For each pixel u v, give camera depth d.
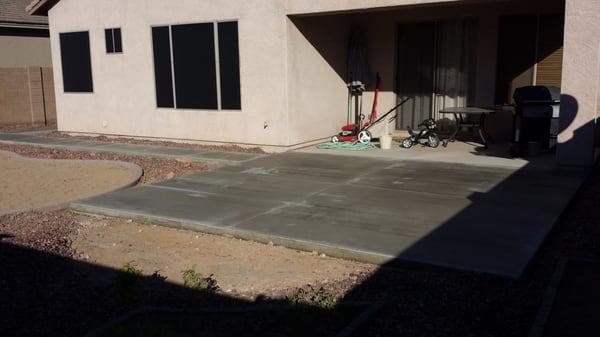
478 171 8.91
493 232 5.84
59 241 6.30
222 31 11.73
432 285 4.72
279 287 4.87
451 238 5.69
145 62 13.05
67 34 14.44
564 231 6.17
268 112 11.43
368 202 7.24
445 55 12.47
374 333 3.88
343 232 6.01
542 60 11.41
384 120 12.66
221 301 4.58
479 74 12.05
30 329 4.09
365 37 13.07
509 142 11.79
